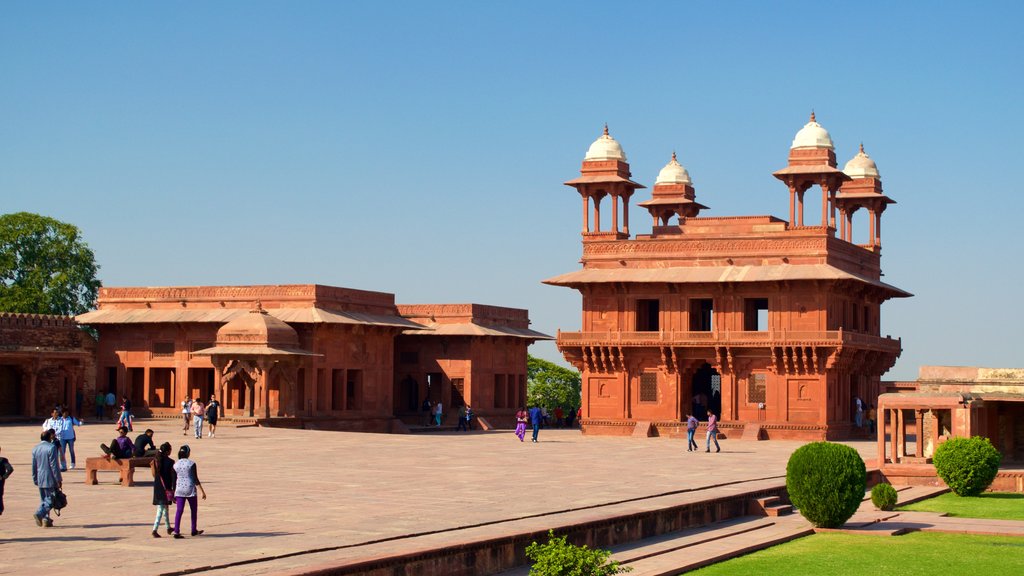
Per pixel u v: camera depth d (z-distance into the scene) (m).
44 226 80.44
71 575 17.58
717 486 32.44
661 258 60.31
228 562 18.75
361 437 51.75
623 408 60.41
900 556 25.36
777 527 29.42
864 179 66.12
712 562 24.38
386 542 21.17
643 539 26.42
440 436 59.16
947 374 43.25
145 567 18.27
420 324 72.12
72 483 30.23
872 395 64.19
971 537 28.39
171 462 21.64
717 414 66.81
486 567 21.61
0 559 19.00
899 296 66.88
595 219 62.94
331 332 63.97
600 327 61.19
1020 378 42.38
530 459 41.19
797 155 58.34
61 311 79.06
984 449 37.59
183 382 64.62
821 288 57.22
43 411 61.56
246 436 49.72
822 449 29.73
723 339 58.25
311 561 19.09
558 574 18.84
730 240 59.16
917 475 39.94
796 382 57.44
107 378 66.69
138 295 67.00
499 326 76.69
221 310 65.12
